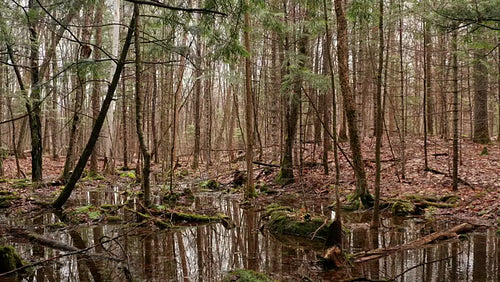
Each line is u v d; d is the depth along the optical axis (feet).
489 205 24.88
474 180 31.91
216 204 34.24
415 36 36.50
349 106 26.02
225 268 15.42
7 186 40.57
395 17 30.17
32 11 20.02
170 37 23.40
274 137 49.42
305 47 37.37
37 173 40.55
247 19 29.73
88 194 39.47
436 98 68.23
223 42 19.39
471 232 20.34
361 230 21.88
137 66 24.39
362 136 56.44
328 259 15.23
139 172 49.62
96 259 16.58
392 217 25.90
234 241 20.31
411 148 49.70
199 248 18.84
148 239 20.85
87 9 22.81
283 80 39.22
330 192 36.42
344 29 23.94
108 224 24.62
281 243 19.65
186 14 20.98
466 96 68.69
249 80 34.24
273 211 26.27
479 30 22.90
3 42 26.91
